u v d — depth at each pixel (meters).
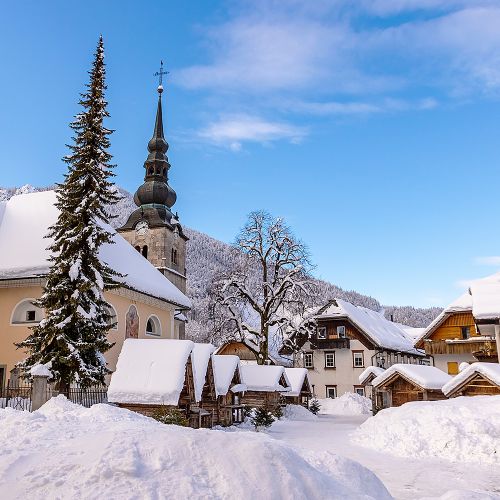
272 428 27.94
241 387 28.14
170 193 54.06
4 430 11.32
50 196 34.09
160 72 57.97
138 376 20.83
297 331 45.41
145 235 51.59
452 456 16.52
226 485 6.35
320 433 24.86
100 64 26.34
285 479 6.67
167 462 6.61
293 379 42.19
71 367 22.19
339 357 56.22
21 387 25.16
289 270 44.44
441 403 20.69
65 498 5.78
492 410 18.80
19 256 29.00
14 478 6.34
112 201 25.45
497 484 12.88
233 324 45.00
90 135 25.06
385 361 58.00
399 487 12.48
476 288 28.66
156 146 55.12
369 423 21.88
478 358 36.62
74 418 13.59
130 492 5.91
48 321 22.92
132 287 31.88
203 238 130.75
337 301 57.56
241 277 44.44
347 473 8.88
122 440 7.07
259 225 45.38
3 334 28.03
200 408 23.77
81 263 23.77
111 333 30.89
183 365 21.03
